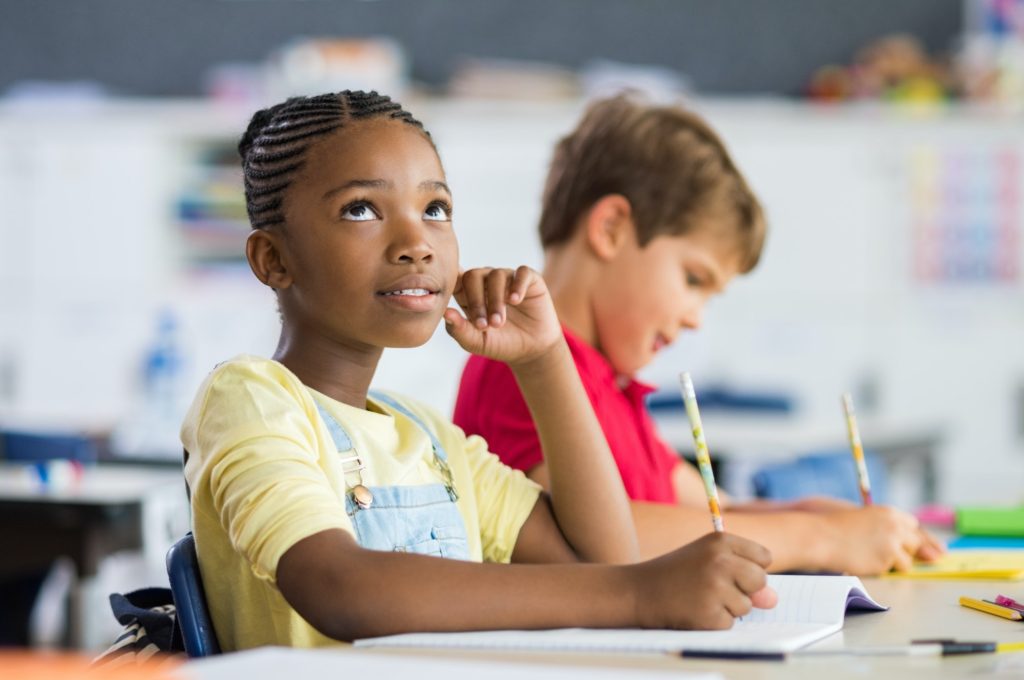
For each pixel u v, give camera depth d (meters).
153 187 8.42
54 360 8.45
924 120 8.19
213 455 1.49
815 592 1.55
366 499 1.63
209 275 8.34
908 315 8.23
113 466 4.73
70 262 8.45
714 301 8.23
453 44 8.91
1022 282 8.19
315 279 1.62
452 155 8.26
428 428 1.85
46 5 8.97
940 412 8.23
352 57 8.38
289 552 1.38
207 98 8.88
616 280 2.52
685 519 2.19
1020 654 1.32
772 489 3.40
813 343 8.23
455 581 1.37
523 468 2.24
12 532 3.75
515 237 8.25
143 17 8.93
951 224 8.20
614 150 2.52
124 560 6.67
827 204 8.23
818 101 8.50
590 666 1.22
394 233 1.60
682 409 5.59
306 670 1.11
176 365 8.19
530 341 1.80
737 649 1.27
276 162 1.64
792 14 8.82
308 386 1.68
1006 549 2.40
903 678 1.19
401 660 1.16
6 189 8.48
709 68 8.87
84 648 3.69
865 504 2.28
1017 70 8.33
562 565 1.42
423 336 1.62
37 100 8.52
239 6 8.92
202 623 1.53
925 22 8.80
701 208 2.50
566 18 8.90
